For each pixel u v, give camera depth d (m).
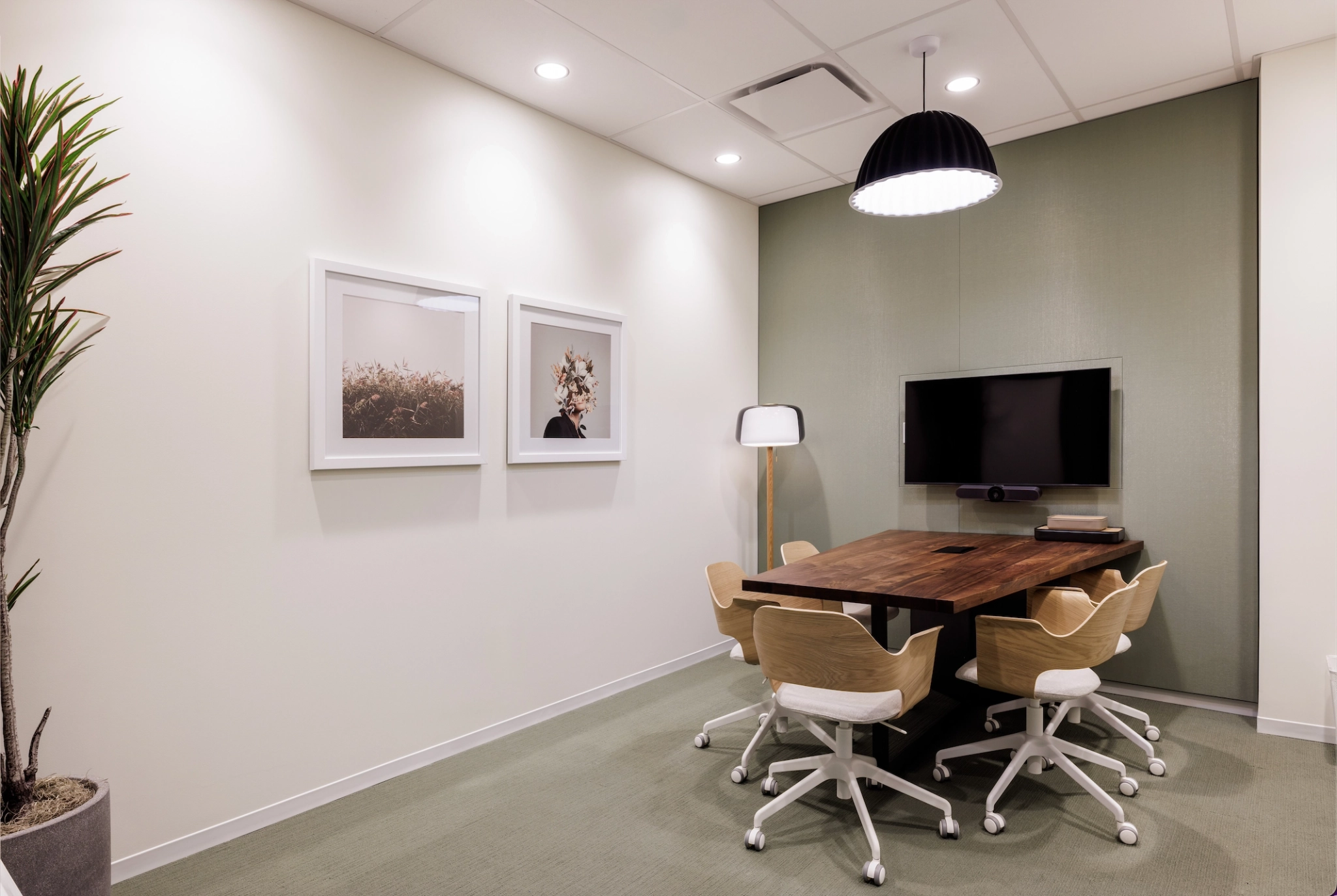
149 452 2.34
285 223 2.68
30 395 1.81
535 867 2.30
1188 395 3.65
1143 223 3.77
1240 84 3.50
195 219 2.45
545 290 3.66
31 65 2.11
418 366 3.07
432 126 3.17
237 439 2.54
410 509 3.07
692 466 4.62
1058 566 3.00
